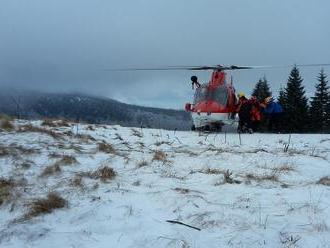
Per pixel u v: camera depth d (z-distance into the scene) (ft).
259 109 72.90
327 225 22.57
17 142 46.39
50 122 61.62
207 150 45.24
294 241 20.92
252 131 73.61
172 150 46.39
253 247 20.72
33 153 40.96
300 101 177.68
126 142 52.65
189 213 24.66
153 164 37.60
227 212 24.47
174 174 33.94
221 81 75.10
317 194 27.25
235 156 40.81
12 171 35.58
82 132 57.31
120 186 30.22
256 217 23.77
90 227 24.20
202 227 23.03
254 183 31.04
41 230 24.21
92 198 27.78
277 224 22.85
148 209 25.72
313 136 62.13
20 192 29.84
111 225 24.09
